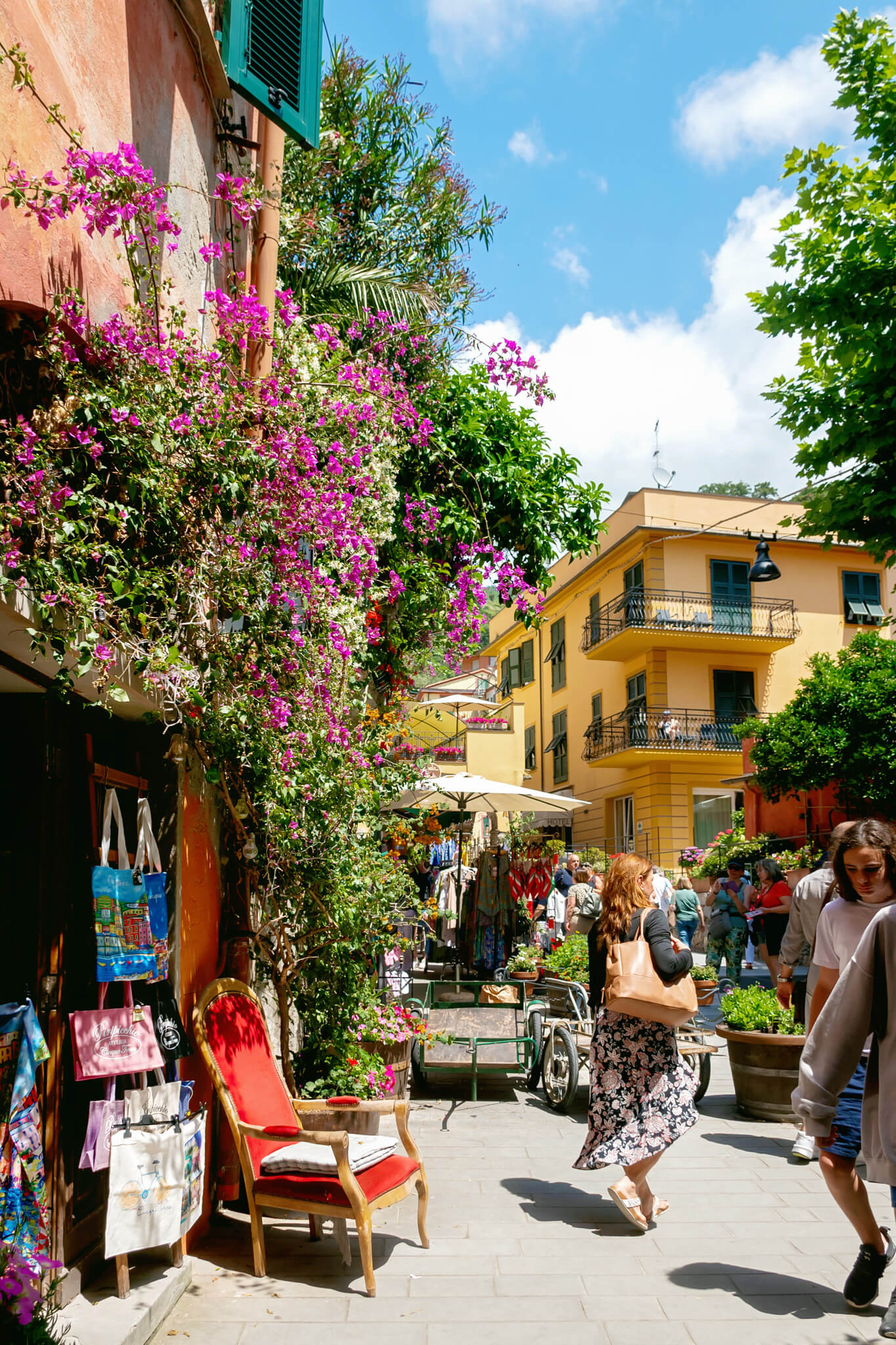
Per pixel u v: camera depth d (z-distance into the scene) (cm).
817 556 2950
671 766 2758
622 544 2914
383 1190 432
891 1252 408
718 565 2861
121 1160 362
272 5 597
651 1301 404
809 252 815
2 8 303
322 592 517
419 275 959
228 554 432
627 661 2978
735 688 2859
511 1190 558
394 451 630
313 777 488
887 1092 359
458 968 1088
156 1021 416
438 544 909
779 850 2002
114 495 386
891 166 800
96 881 371
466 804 1148
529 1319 387
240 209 496
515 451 947
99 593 328
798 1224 502
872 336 790
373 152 965
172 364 408
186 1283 412
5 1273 280
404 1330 376
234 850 543
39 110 330
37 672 352
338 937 561
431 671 937
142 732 463
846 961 427
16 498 320
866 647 2095
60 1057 363
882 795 1898
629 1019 503
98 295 383
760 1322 385
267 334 477
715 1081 898
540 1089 845
